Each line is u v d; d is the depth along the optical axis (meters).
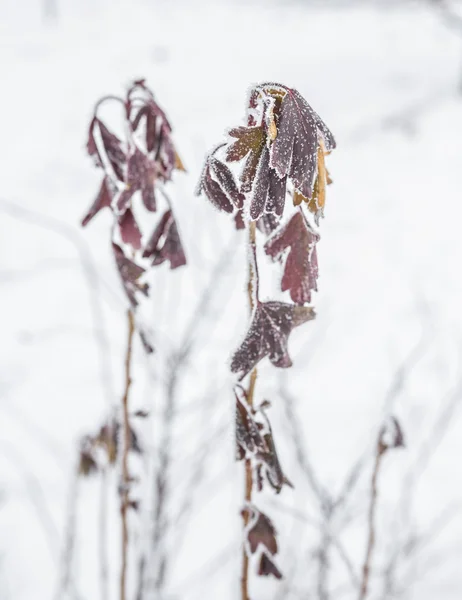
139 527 1.84
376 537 2.38
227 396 2.58
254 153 0.69
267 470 0.88
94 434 1.59
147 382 3.64
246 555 0.97
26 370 3.99
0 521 2.61
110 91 10.17
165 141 1.10
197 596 2.23
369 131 8.48
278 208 0.70
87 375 3.87
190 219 4.30
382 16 15.64
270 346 0.81
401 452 2.97
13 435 3.28
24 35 13.78
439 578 2.23
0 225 6.17
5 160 7.84
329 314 4.64
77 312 4.71
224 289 3.59
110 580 2.24
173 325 3.42
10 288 5.09
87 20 15.08
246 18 15.73
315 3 17.17
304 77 10.93
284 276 0.80
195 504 2.52
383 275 5.36
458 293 5.00
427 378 3.79
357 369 3.95
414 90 9.84
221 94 10.01
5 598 2.22
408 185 7.05
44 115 9.25
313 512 2.29
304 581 2.04
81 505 2.69
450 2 13.48
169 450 1.95
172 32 14.21
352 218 6.45
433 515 2.60
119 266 1.12
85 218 1.12
